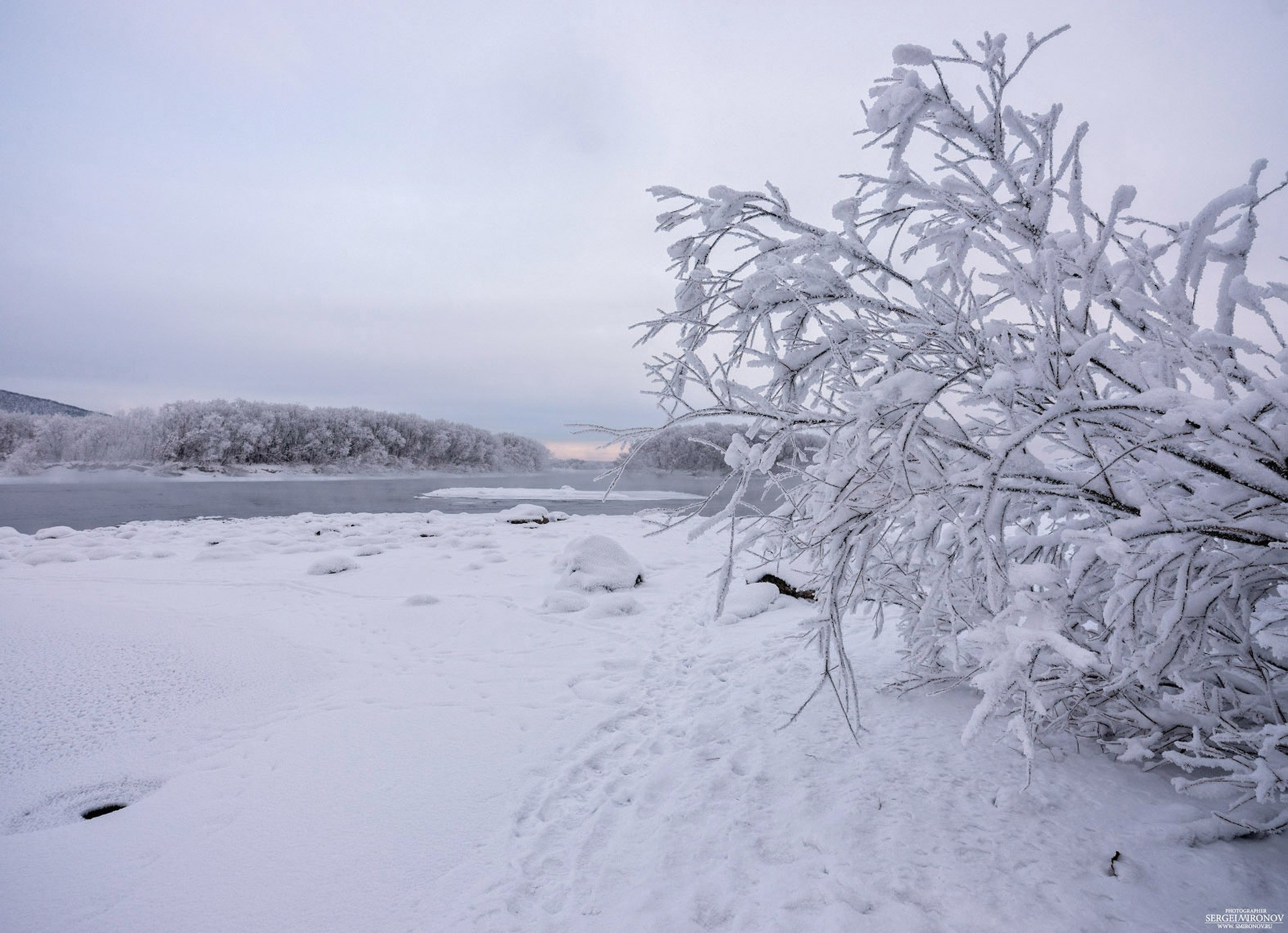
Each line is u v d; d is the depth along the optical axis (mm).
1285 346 2408
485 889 2973
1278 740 2604
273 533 19109
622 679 6160
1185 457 2375
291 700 5703
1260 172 2363
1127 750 3408
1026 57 2684
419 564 13289
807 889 2623
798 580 9273
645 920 2584
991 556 2430
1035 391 2643
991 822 2932
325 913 2873
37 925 2852
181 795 4023
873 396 2371
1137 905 2334
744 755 4020
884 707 4488
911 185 3055
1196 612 2656
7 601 9578
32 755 4648
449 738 4785
